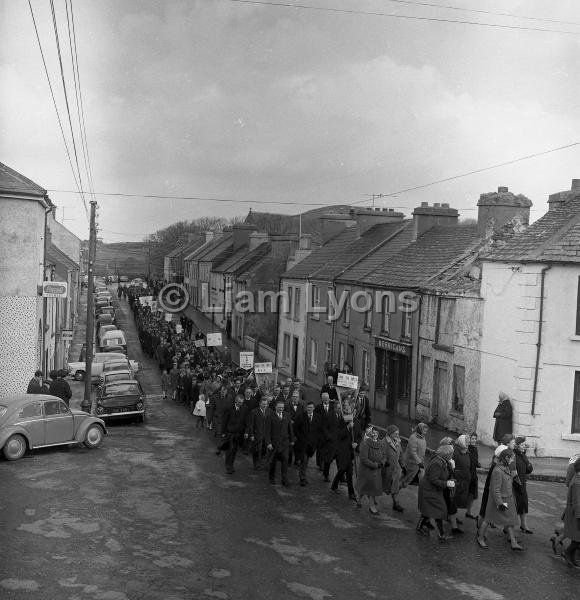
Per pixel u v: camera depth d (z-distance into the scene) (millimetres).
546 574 10000
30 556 9352
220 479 14633
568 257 19641
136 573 9000
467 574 9820
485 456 19250
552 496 15117
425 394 25844
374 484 12445
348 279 33156
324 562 9914
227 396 18016
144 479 14156
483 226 26266
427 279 26234
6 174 23094
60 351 38469
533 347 19844
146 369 41656
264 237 60969
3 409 15914
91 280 24719
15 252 22797
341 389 28641
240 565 9555
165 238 133625
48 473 14117
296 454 16250
